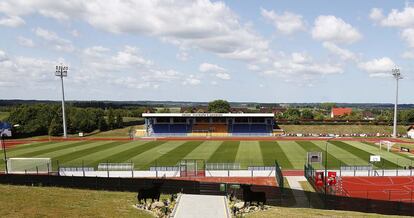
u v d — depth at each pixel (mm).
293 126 131000
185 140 106250
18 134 117062
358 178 53781
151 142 101688
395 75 110500
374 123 133000
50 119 128500
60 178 42344
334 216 30812
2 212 27094
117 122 139625
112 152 82562
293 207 36438
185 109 192250
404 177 54156
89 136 119375
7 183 43312
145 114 122312
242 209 31953
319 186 47188
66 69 116625
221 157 75188
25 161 67438
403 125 131250
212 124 124000
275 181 52500
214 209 31812
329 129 127375
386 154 77438
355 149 84875
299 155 76812
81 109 144500
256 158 73688
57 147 92375
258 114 120750
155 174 57438
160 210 30594
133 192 39469
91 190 39906
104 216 27844
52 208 29203
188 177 55156
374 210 35969
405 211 35188
